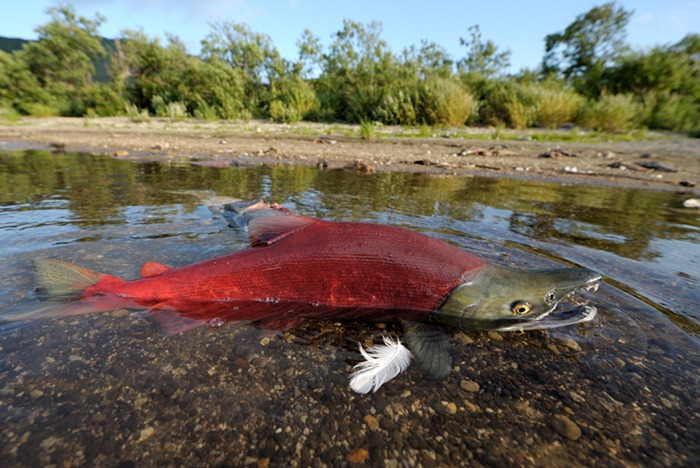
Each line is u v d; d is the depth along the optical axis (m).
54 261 0.40
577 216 0.80
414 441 0.26
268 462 0.24
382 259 0.40
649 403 0.29
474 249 0.57
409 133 2.89
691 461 0.25
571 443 0.26
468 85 4.27
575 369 0.33
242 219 0.65
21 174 1.12
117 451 0.24
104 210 0.73
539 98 3.61
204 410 0.28
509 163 1.64
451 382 0.31
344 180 1.16
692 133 3.06
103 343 0.34
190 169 1.31
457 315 0.38
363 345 0.36
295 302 0.41
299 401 0.29
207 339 0.36
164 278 0.41
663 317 0.39
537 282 0.38
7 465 0.23
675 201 1.00
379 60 4.56
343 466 0.24
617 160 1.74
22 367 0.31
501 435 0.26
